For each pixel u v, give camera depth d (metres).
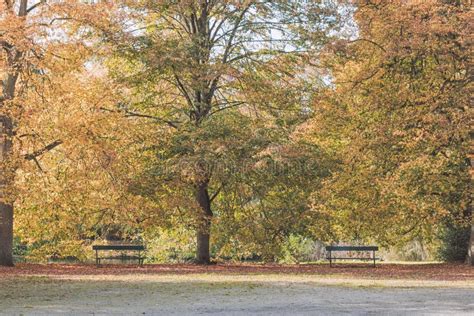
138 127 34.12
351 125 33.97
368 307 15.88
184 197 33.81
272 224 34.16
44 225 35.56
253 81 34.38
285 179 33.41
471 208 34.47
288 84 35.56
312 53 34.91
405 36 30.56
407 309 15.48
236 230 34.88
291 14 34.44
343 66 34.47
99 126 31.44
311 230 34.94
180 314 14.64
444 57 30.52
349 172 32.81
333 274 27.92
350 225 35.75
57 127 30.28
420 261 42.34
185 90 35.97
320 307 15.88
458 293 19.30
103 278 25.27
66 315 14.52
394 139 31.02
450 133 29.56
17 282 23.16
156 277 25.91
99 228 39.22
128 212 33.09
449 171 33.34
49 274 27.22
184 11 34.16
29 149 32.66
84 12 30.05
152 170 32.91
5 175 29.00
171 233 42.41
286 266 34.03
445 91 30.59
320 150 34.41
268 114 37.22
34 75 29.77
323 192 31.91
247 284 22.59
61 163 34.34
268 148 31.19
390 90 32.62
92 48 32.56
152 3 34.00
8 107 28.22
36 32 28.33
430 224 35.59
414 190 32.62
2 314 14.73
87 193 33.16
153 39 34.12
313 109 34.44
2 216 31.98
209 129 32.53
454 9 30.11
